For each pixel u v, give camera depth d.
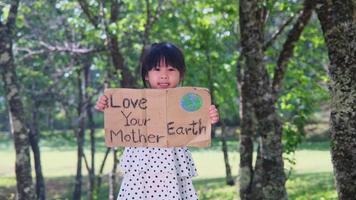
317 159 35.50
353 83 5.52
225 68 19.81
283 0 14.30
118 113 4.39
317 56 18.31
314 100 16.67
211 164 37.94
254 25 10.16
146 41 15.80
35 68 22.64
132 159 4.38
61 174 35.56
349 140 5.54
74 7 17.53
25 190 12.38
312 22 17.02
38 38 20.38
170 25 18.94
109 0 17.02
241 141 13.99
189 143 4.33
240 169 13.89
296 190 21.77
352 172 5.55
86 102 24.11
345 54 5.54
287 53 12.70
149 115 4.35
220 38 19.22
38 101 24.62
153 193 4.30
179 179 4.39
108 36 15.98
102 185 30.02
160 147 4.33
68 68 22.62
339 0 5.54
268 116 10.23
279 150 10.25
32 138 23.98
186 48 19.55
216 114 4.34
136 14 17.34
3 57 12.39
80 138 24.66
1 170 37.50
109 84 18.67
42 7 20.16
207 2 16.11
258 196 11.66
